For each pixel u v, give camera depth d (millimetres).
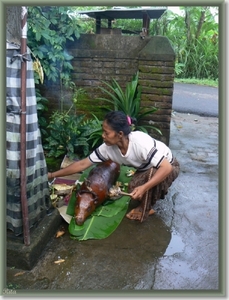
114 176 2816
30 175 2078
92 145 3635
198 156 4031
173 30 10078
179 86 8883
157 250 2277
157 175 2320
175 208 2822
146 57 3725
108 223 2508
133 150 2365
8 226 2082
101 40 3854
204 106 6840
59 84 3963
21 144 1886
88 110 4082
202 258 2215
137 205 2824
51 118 4090
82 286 1928
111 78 3947
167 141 3994
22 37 1785
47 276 2004
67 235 2398
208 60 9891
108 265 2113
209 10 10445
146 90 3836
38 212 2270
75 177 3125
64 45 3857
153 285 1961
